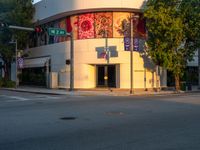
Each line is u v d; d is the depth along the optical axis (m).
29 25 53.12
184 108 20.84
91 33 44.28
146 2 43.00
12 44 54.53
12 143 11.33
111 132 12.96
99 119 16.55
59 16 47.31
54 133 13.00
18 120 16.70
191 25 40.50
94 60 44.00
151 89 44.31
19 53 54.94
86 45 44.44
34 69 56.97
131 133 12.67
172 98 28.77
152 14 40.03
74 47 45.41
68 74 46.47
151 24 40.62
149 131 13.02
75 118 17.05
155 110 19.97
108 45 43.53
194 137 11.81
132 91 38.19
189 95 33.41
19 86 56.38
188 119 16.08
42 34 53.41
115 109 20.73
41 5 51.19
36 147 10.65
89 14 44.50
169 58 40.28
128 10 43.22
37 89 47.09
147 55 43.25
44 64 51.81
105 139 11.64
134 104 23.69
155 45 40.81
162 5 40.44
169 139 11.49
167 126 14.15
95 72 44.75
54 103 25.89
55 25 49.94
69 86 46.25
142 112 19.08
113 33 43.59
